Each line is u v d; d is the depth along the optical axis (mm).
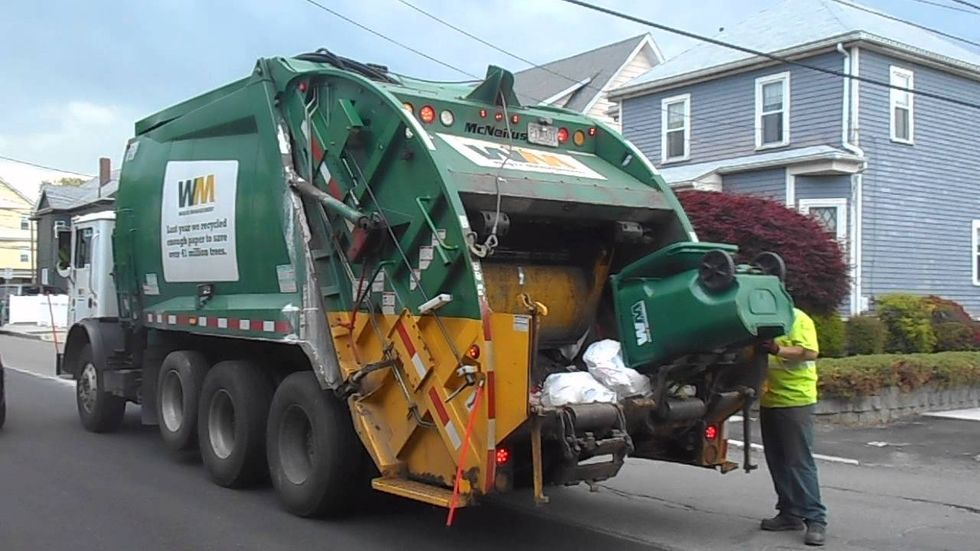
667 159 26906
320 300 7180
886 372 13078
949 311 19031
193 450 9352
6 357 22828
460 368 5883
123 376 10492
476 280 5836
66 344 11586
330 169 7102
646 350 6059
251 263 7977
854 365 12945
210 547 6559
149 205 9727
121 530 6969
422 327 6254
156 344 10000
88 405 11188
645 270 6258
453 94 7441
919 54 23250
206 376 8727
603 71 36938
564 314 7145
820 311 15188
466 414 5867
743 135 24797
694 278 5883
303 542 6691
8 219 67375
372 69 7898
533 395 5676
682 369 6215
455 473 6039
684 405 6250
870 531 7180
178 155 9250
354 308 6863
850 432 12062
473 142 6910
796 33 24219
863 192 22453
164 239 9367
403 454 6539
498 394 5668
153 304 9820
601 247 7324
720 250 5863
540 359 6938
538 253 7117
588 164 7461
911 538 6992
